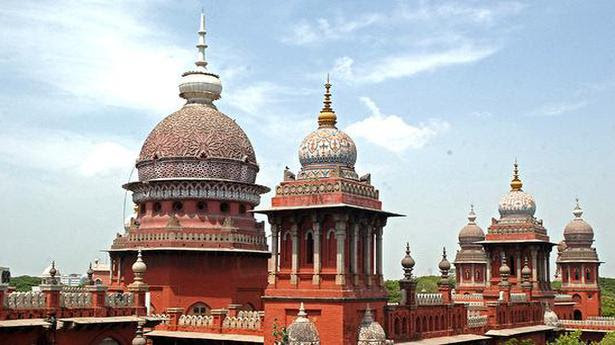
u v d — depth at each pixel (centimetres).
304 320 2670
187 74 4172
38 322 2348
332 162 2945
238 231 3769
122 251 3759
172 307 3531
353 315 2762
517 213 4800
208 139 3888
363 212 2914
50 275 2498
